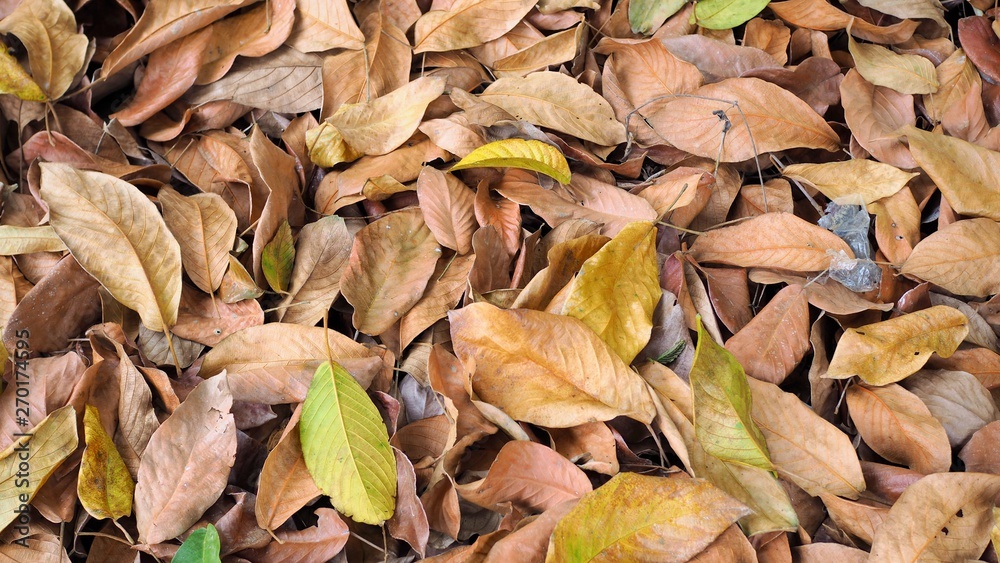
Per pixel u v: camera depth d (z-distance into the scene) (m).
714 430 0.81
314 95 0.94
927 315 0.87
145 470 0.81
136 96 0.93
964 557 0.80
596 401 0.82
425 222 0.89
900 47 0.99
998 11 0.97
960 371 0.87
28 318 0.84
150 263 0.86
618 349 0.84
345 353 0.85
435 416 0.85
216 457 0.81
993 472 0.84
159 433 0.81
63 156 0.91
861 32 0.98
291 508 0.81
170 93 0.92
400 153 0.92
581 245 0.87
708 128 0.92
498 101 0.92
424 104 0.91
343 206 0.91
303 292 0.88
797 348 0.87
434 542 0.82
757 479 0.81
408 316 0.87
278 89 0.93
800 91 0.95
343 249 0.89
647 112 0.94
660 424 0.82
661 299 0.86
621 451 0.83
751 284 0.91
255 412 0.85
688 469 0.81
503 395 0.83
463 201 0.90
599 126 0.93
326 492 0.81
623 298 0.85
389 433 0.85
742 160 0.92
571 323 0.83
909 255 0.90
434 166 0.92
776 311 0.87
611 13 0.99
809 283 0.88
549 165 0.89
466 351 0.83
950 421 0.86
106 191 0.86
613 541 0.78
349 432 0.81
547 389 0.83
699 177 0.89
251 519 0.81
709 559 0.79
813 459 0.83
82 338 0.87
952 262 0.88
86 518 0.81
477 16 0.95
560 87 0.93
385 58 0.94
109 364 0.85
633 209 0.89
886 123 0.94
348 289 0.86
